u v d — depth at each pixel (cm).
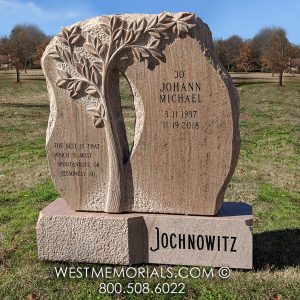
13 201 304
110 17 184
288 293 169
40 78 1644
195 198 191
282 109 868
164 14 180
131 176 196
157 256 196
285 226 250
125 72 188
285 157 455
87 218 195
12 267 198
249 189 328
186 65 181
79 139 197
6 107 880
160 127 189
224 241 189
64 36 190
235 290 172
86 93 192
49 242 200
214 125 184
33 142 540
